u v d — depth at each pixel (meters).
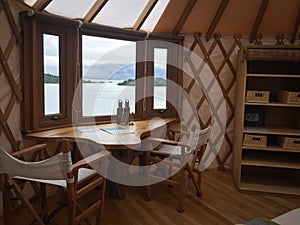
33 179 1.99
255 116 3.37
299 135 2.96
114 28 3.19
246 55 2.90
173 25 3.58
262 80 3.40
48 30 2.72
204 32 3.64
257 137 3.02
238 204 2.75
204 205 2.72
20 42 2.48
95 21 3.18
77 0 2.71
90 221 2.38
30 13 2.44
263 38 3.59
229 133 3.74
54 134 2.56
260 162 3.09
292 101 2.93
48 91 2.79
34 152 2.48
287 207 2.71
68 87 2.96
